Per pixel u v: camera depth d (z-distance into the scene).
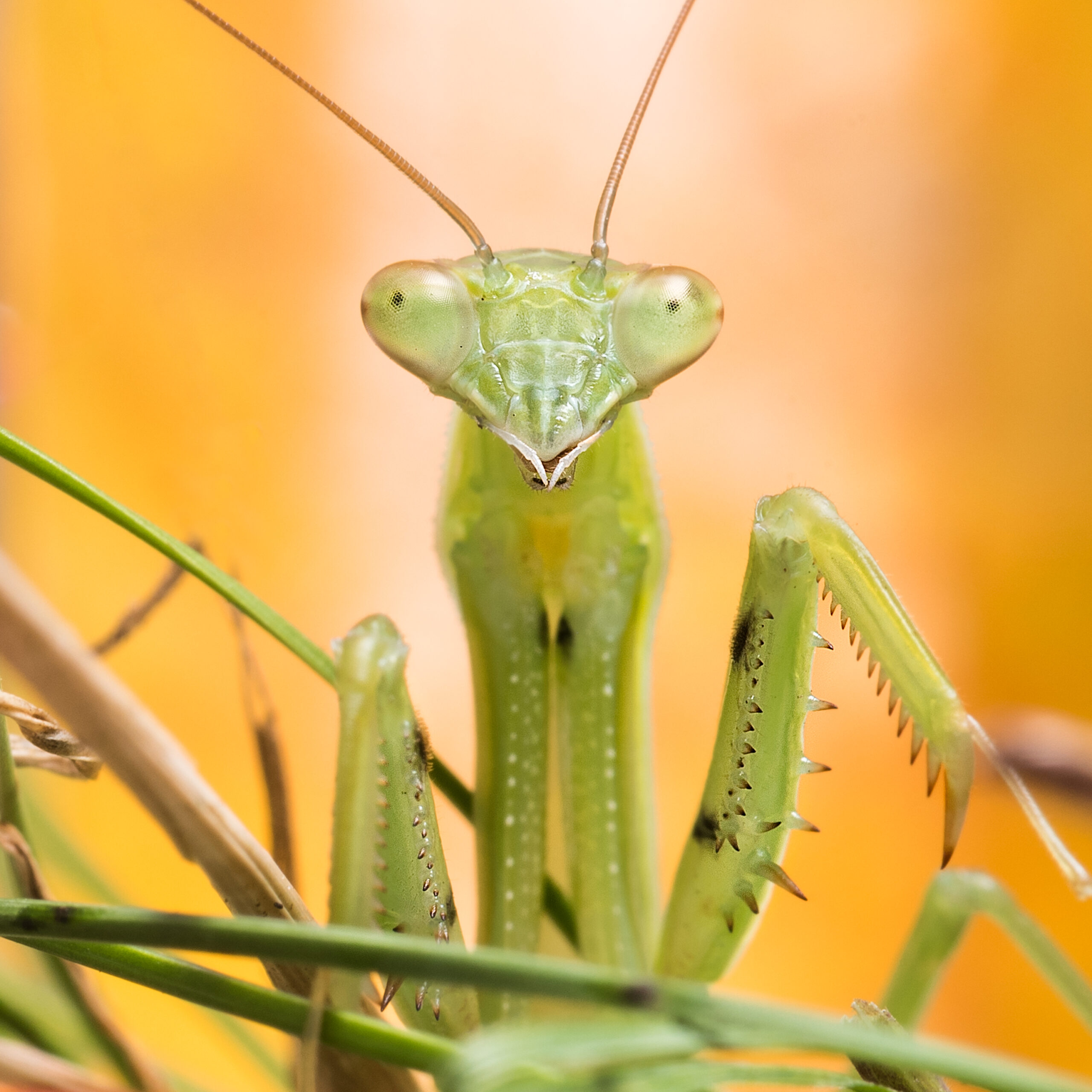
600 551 0.12
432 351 0.12
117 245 0.19
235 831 0.11
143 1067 0.11
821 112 0.22
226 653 0.20
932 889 0.12
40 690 0.11
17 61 0.17
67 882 0.12
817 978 0.21
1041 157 0.21
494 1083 0.09
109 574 0.19
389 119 0.21
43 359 0.17
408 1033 0.11
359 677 0.11
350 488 0.21
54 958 0.11
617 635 0.12
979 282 0.22
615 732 0.12
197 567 0.11
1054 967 0.12
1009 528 0.22
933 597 0.22
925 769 0.21
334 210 0.21
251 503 0.20
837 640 0.21
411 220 0.21
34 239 0.17
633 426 0.12
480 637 0.12
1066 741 0.13
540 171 0.22
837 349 0.22
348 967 0.10
